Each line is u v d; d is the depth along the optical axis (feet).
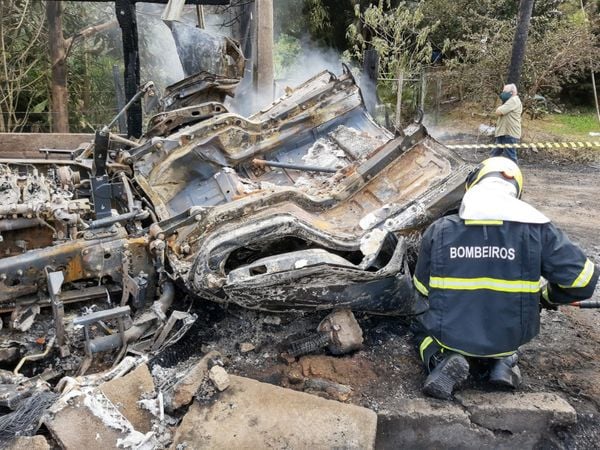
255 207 10.43
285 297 9.49
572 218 21.71
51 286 8.86
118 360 9.57
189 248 10.11
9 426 7.93
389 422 8.96
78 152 14.69
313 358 10.17
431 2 45.16
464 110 42.73
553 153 35.37
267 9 20.52
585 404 9.58
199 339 10.75
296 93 15.10
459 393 9.53
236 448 7.91
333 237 10.39
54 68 24.85
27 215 9.77
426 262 9.20
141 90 13.46
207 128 12.50
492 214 8.60
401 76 33.71
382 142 14.03
